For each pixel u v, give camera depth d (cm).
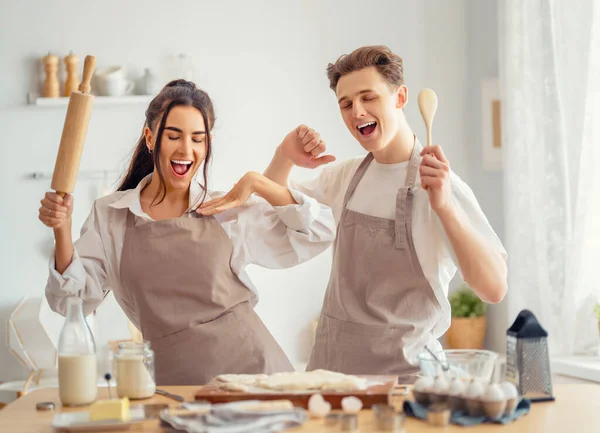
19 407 162
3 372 408
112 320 404
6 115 412
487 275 182
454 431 137
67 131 175
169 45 422
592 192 350
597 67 346
